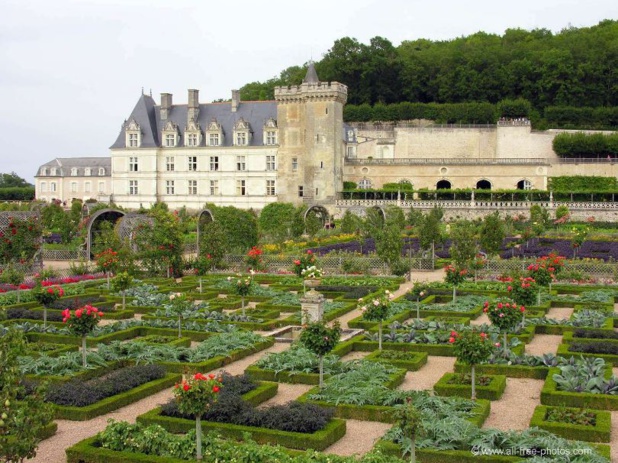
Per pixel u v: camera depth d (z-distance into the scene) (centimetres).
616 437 1889
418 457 1750
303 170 11119
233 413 1995
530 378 2520
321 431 1891
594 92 14425
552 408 2064
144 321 3475
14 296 4109
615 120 13925
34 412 1476
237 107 11750
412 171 11931
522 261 5159
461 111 14075
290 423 1914
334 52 15250
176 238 5350
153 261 5322
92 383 2309
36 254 5522
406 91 15325
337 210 10881
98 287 4725
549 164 11938
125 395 2223
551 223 9188
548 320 3425
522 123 12938
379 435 1959
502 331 3053
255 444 1742
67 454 1756
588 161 11988
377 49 15312
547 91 14638
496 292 4331
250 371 2536
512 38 17625
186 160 11681
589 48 15288
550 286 4341
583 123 14038
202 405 1686
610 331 3112
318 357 2605
